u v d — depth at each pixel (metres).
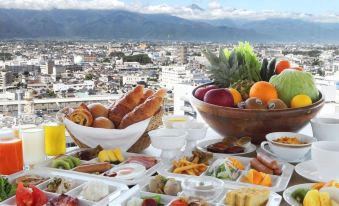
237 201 0.80
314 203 0.79
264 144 1.17
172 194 0.87
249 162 1.08
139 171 0.97
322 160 0.93
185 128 1.21
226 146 1.17
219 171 0.98
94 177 0.96
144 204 0.79
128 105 1.22
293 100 1.22
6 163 1.00
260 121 1.16
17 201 0.82
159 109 1.23
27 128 1.14
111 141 1.15
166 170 1.02
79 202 0.82
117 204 0.80
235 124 1.19
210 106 1.21
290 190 0.87
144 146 1.22
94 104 1.24
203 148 1.20
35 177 0.96
